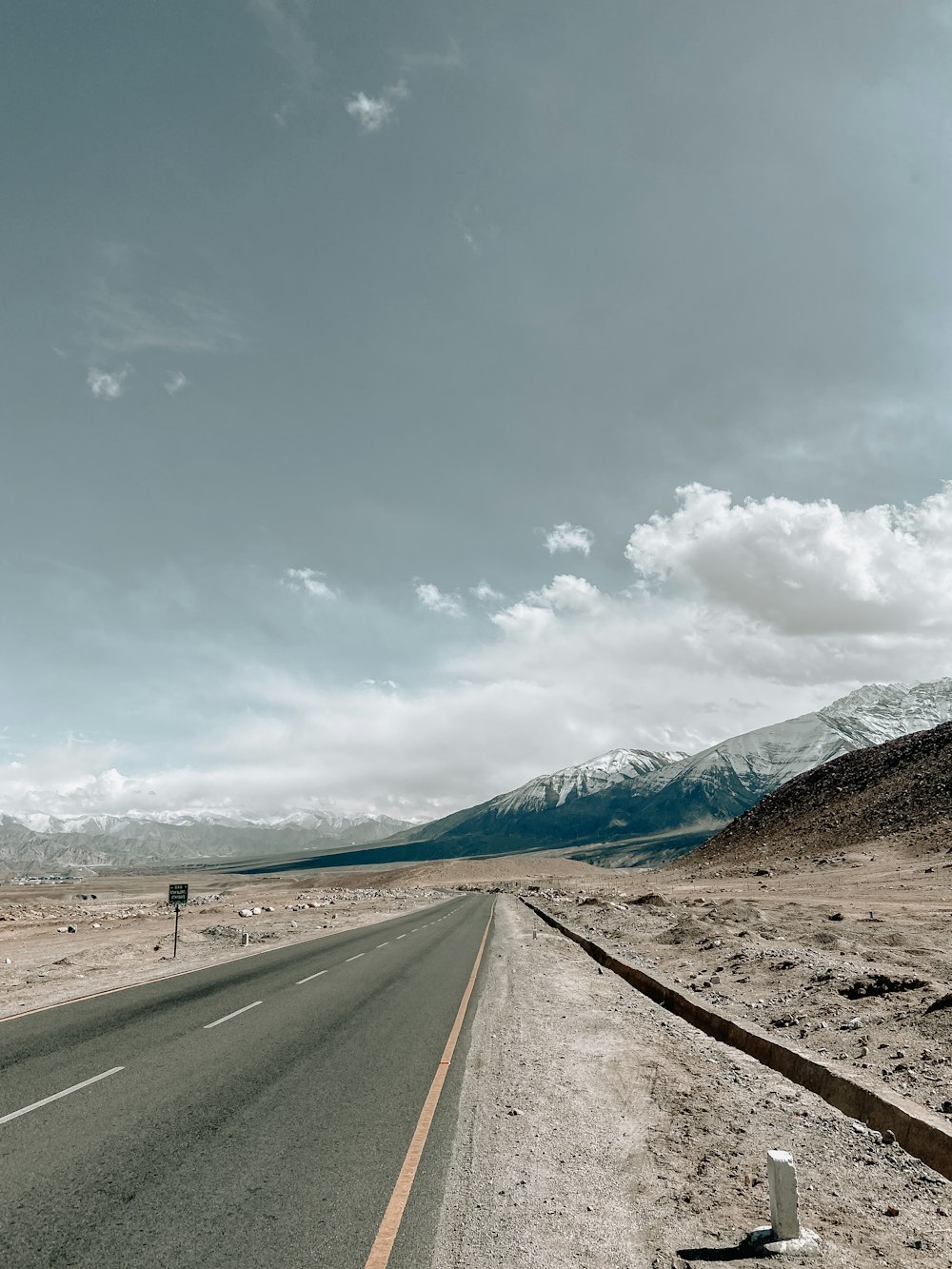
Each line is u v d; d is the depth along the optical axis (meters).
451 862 171.50
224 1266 4.50
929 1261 4.65
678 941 24.00
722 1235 4.96
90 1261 4.53
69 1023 12.05
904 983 12.66
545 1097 8.21
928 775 66.31
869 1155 6.42
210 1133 6.92
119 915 47.84
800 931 23.05
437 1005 14.15
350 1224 5.08
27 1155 6.33
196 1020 12.45
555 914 44.47
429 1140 6.79
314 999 14.71
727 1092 8.36
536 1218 5.21
